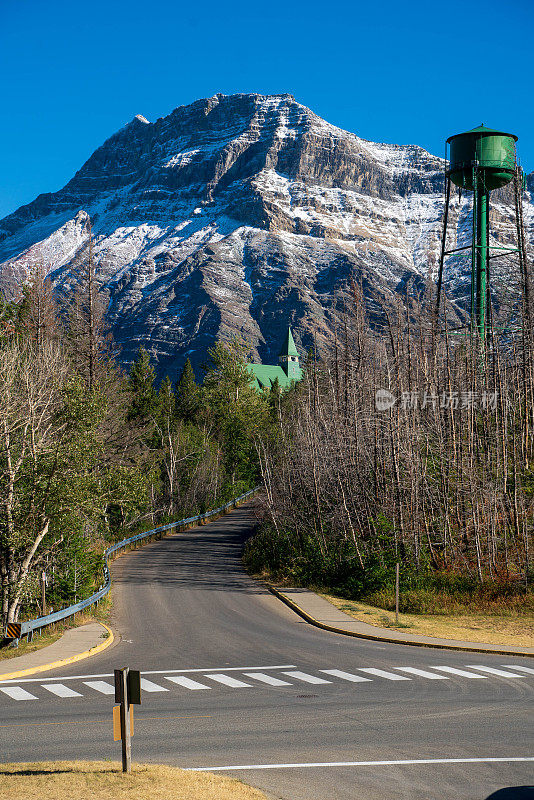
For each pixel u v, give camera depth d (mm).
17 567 32375
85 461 34219
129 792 11406
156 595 38750
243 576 45344
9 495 31953
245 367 118562
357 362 49844
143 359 98938
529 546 39375
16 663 23500
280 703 18672
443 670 22766
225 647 26719
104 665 23938
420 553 39469
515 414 48469
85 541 35781
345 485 44625
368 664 23703
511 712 17703
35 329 62094
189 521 75375
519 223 48375
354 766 13953
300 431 51312
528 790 12789
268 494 51281
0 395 33656
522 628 30125
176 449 80250
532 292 47656
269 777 13312
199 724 16766
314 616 32219
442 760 14297
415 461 41844
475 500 38906
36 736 15758
